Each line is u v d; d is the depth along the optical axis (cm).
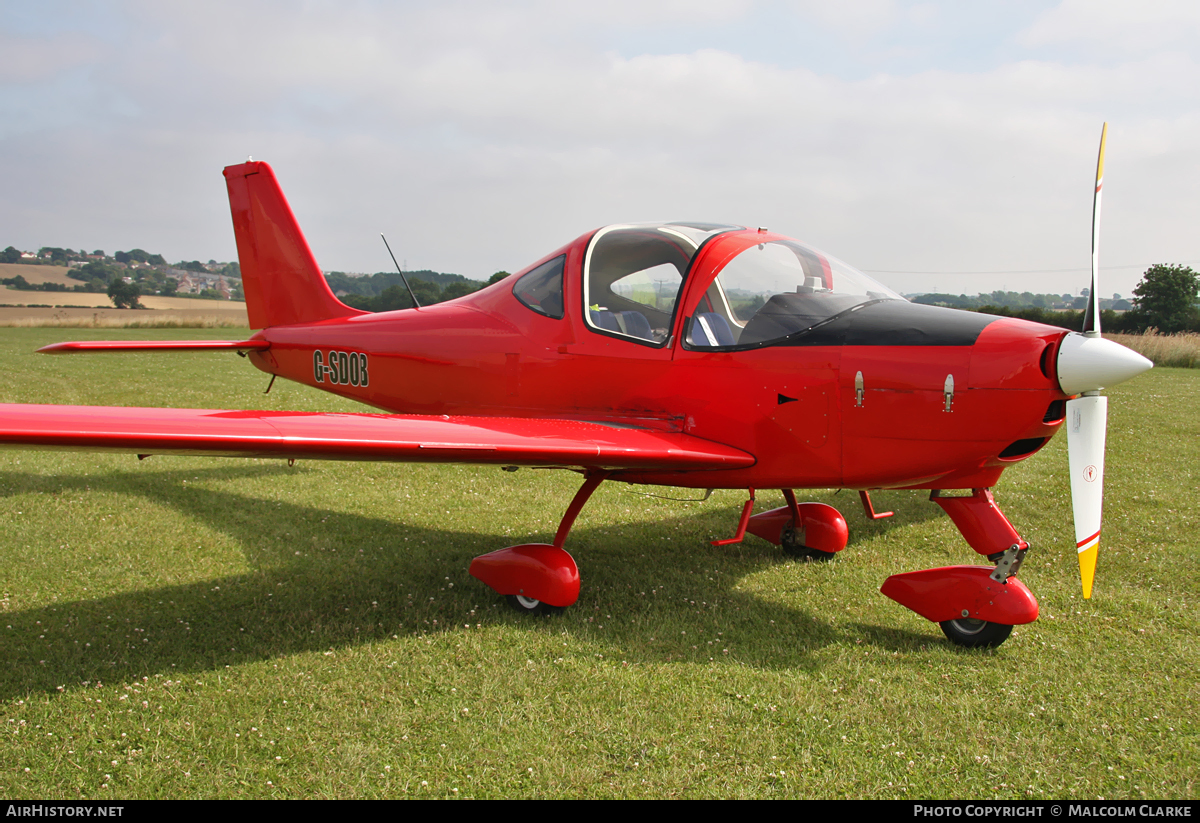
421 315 511
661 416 390
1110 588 402
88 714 261
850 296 372
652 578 411
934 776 233
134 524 488
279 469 668
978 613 322
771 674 296
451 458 316
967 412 313
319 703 270
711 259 381
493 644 321
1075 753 246
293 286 633
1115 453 782
